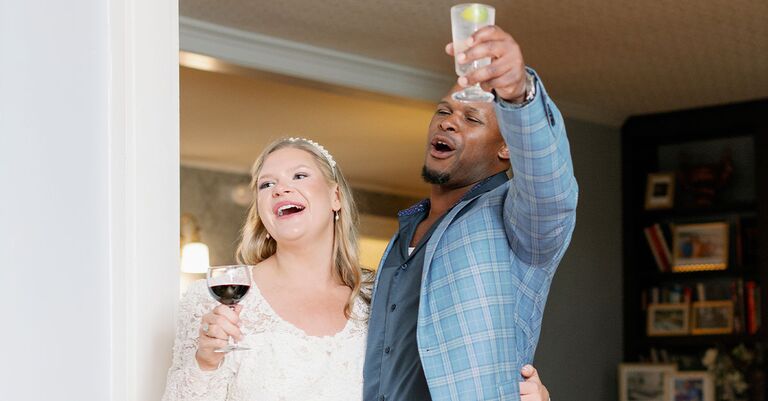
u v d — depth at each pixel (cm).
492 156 282
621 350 650
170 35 216
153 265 209
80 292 203
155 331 208
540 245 227
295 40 518
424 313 232
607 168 655
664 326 639
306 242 248
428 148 286
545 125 197
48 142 206
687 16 475
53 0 208
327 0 464
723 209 630
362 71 547
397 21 490
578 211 637
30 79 208
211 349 212
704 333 625
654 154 666
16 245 205
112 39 206
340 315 249
